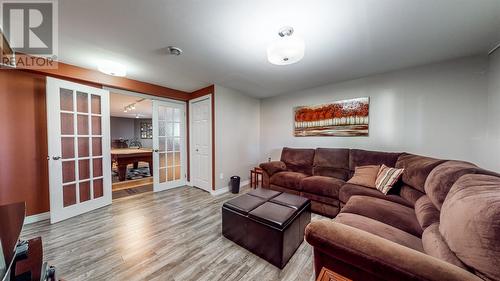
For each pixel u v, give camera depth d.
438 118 2.38
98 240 1.90
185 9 1.41
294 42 1.59
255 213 1.71
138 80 3.15
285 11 1.43
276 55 1.69
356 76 2.93
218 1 1.32
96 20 1.53
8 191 2.19
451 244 0.77
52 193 2.27
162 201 3.07
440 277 0.62
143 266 1.53
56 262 1.56
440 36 1.78
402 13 1.44
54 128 2.29
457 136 2.27
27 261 0.97
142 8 1.39
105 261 1.58
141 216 2.48
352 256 0.80
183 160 4.11
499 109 1.92
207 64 2.46
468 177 1.00
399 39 1.83
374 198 1.88
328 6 1.37
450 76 2.30
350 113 3.10
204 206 2.86
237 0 1.31
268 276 1.45
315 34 1.75
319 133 3.50
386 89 2.77
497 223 0.61
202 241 1.91
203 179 3.75
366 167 2.52
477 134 2.15
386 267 0.72
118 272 1.46
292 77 2.99
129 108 6.20
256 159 4.50
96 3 1.33
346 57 2.25
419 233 1.28
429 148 2.45
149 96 3.50
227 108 3.69
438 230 1.02
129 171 5.33
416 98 2.53
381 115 2.82
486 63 2.10
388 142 2.76
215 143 3.45
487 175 0.99
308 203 2.06
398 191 2.04
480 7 1.37
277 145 4.24
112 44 1.93
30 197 2.32
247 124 4.21
